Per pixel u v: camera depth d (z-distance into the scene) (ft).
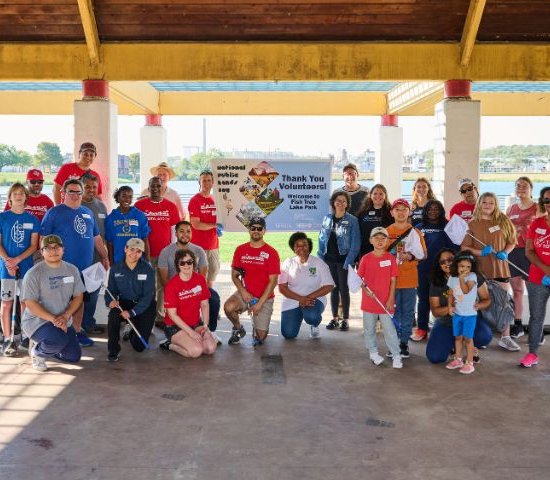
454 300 20.25
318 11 27.45
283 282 24.18
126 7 27.37
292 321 23.95
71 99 49.52
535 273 20.36
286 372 20.02
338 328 25.95
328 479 12.81
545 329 25.45
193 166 237.45
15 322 23.38
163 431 15.21
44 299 19.77
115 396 17.67
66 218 22.17
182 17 27.71
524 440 14.80
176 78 28.45
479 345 21.90
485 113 50.37
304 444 14.49
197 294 21.74
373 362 21.07
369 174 165.78
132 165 198.08
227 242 66.95
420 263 23.86
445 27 28.22
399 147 51.75
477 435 15.08
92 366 20.51
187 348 21.35
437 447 14.38
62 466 13.35
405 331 21.66
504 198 70.08
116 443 14.51
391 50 28.30
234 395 17.81
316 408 16.83
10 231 21.97
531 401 17.46
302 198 27.14
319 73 28.27
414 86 42.09
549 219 20.10
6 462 13.53
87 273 21.06
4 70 28.48
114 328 21.06
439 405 17.12
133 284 21.53
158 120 50.11
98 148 28.91
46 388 18.30
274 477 12.87
